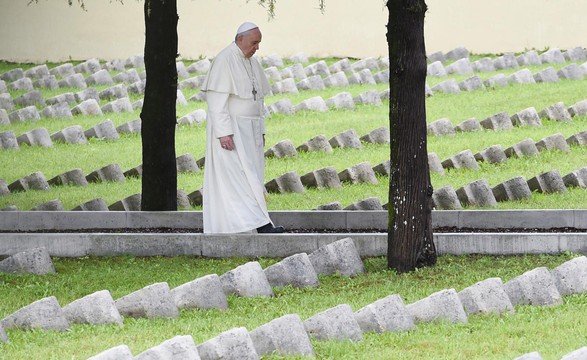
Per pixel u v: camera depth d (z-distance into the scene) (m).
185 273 21.28
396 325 16.75
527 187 28.12
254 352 14.76
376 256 22.56
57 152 36.59
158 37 26.16
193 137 37.78
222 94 23.11
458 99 41.06
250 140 23.44
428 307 17.22
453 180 30.36
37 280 20.92
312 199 28.95
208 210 23.48
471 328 16.81
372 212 25.16
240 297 19.19
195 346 14.52
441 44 49.78
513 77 43.03
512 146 32.59
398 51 21.16
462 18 49.59
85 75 48.75
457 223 25.09
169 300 17.94
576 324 16.81
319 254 21.02
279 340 15.44
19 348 15.97
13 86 46.00
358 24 50.09
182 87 45.53
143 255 23.06
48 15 50.78
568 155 32.59
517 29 49.25
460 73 46.06
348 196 29.22
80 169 32.06
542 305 17.97
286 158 34.22
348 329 16.27
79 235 23.11
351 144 35.06
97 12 50.62
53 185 31.97
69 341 16.34
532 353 13.81
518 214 24.95
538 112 37.69
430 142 34.91
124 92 44.44
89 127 39.94
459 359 15.20
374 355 15.41
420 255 21.19
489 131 36.03
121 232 25.47
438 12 49.72
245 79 23.30
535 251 22.16
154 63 26.19
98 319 17.38
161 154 26.38
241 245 22.77
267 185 30.14
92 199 28.50
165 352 14.11
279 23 50.25
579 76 43.75
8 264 21.56
